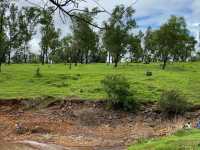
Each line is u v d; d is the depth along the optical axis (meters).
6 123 42.59
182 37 94.44
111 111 48.84
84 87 59.53
